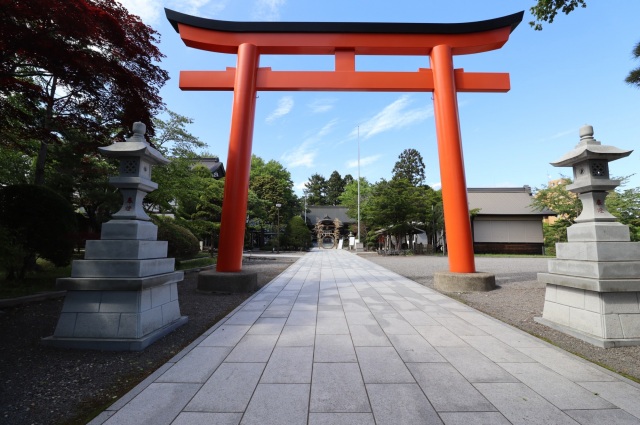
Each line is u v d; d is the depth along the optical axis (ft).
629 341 13.53
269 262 64.08
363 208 128.26
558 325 16.05
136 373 11.30
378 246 120.78
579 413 8.50
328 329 16.29
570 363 11.82
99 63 20.58
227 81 31.27
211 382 10.29
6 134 25.31
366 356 12.55
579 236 15.57
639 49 23.85
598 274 13.87
